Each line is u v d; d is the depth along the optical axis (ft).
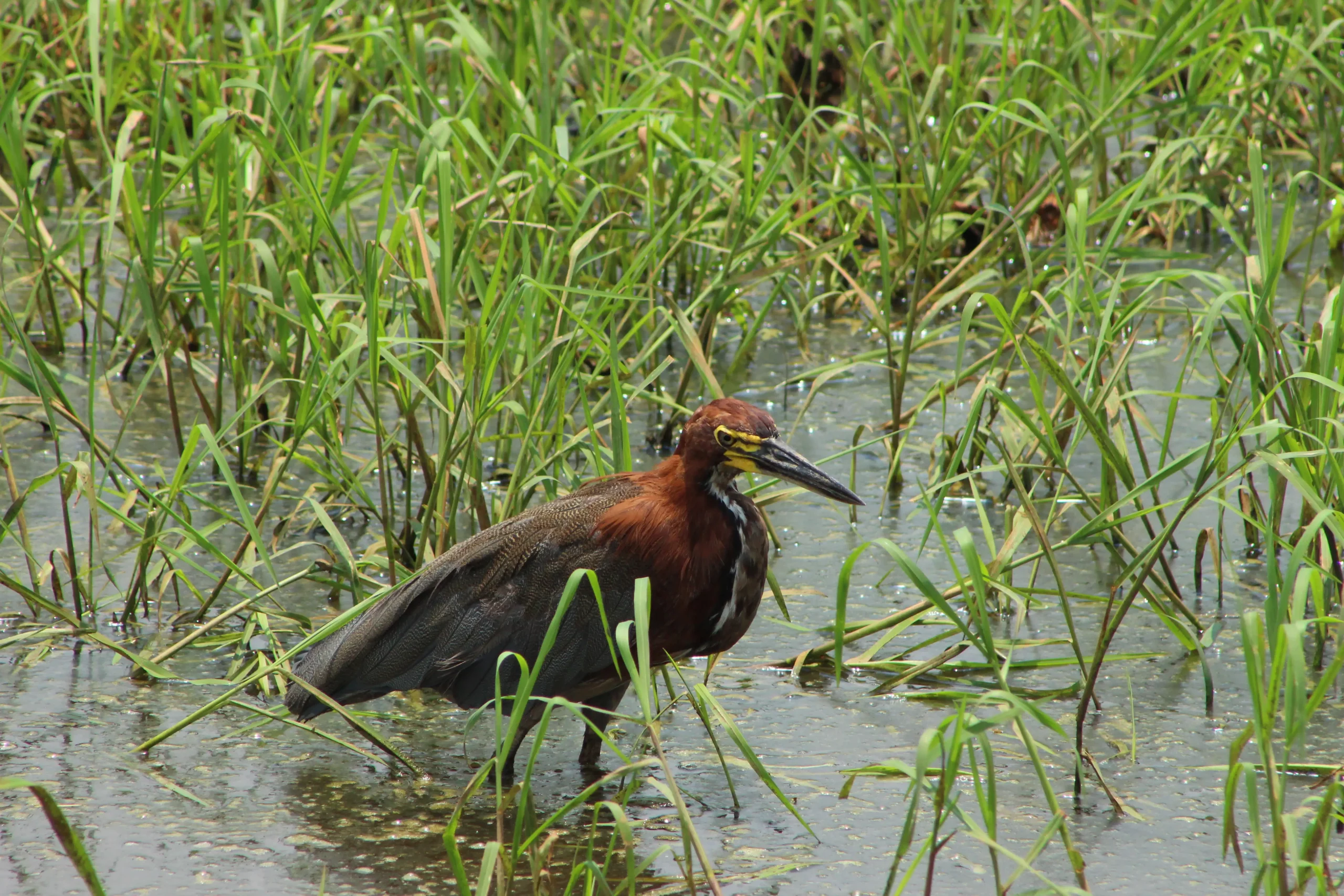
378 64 51.62
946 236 54.60
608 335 43.78
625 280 38.40
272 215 44.93
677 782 28.99
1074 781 28.71
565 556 28.99
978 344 51.44
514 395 39.37
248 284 42.93
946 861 25.96
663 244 49.06
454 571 29.43
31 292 53.62
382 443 38.75
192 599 36.27
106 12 59.77
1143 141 57.16
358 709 31.99
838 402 47.91
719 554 28.89
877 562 38.32
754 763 24.81
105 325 51.93
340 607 35.73
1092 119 50.57
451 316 43.11
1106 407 36.70
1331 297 33.17
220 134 39.75
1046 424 32.94
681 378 47.60
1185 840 26.45
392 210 58.70
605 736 24.86
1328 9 59.11
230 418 38.19
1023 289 38.17
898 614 33.27
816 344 52.49
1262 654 24.02
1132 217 57.06
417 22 64.85
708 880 23.75
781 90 60.18
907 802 28.04
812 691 32.55
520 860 26.35
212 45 61.62
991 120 45.29
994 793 22.47
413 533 36.94
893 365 43.11
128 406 46.88
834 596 36.60
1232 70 52.34
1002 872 25.53
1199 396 34.60
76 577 34.35
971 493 42.06
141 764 29.35
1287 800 27.61
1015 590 32.14
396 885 25.39
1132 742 29.45
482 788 28.81
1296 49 49.32
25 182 46.52
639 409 47.98
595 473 42.24
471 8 56.65
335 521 40.34
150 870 25.63
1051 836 24.02
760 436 28.07
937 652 34.09
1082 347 47.44
